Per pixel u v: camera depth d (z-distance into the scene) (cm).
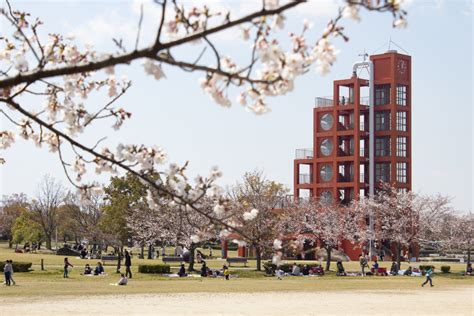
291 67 754
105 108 1021
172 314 3225
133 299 3938
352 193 10962
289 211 9169
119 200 9194
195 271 6844
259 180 7281
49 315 3077
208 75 782
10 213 13400
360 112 10994
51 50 960
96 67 728
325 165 11106
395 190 9450
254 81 754
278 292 4634
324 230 8750
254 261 9044
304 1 681
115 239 9012
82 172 1023
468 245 8588
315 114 11225
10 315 3062
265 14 695
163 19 702
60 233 12331
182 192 931
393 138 10731
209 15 744
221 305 3697
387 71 10850
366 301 4091
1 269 6128
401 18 679
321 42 763
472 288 5353
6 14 912
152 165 957
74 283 5141
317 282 5741
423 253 12888
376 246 10156
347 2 675
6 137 1100
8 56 957
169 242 8588
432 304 3947
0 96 852
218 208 963
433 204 8681
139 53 715
